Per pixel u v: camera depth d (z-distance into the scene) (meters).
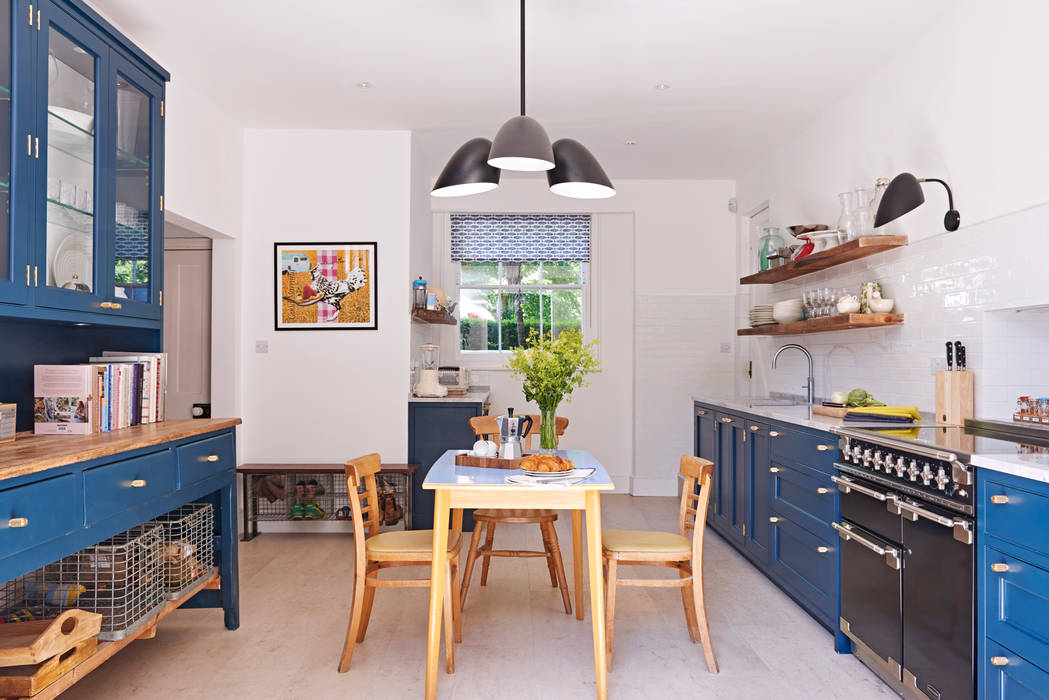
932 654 2.34
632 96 4.45
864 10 3.35
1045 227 2.78
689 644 3.10
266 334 5.16
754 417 4.14
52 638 2.07
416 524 5.10
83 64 2.70
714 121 4.92
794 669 2.85
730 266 6.60
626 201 6.61
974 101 3.20
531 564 4.34
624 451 6.70
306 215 5.18
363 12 3.39
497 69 4.07
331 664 2.88
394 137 5.20
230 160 4.95
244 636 3.18
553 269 6.84
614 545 2.91
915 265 3.68
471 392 6.05
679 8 3.34
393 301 5.18
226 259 5.05
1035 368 3.12
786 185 5.38
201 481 2.98
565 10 3.36
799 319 4.77
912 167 3.70
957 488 2.21
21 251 2.35
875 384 4.08
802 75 4.11
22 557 1.90
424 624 3.33
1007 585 2.00
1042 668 1.85
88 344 3.19
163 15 3.43
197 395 5.16
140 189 3.10
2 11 2.29
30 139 2.39
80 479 2.16
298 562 4.39
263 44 3.75
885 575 2.64
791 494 3.60
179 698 2.58
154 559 2.76
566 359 3.22
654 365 6.59
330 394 5.16
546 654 2.98
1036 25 2.82
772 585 3.94
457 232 6.75
